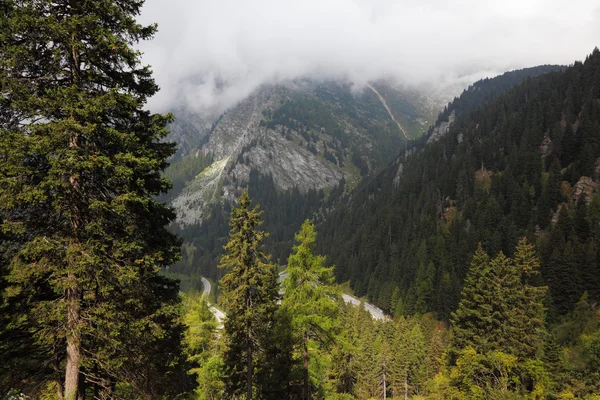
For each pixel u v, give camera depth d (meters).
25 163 9.30
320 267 20.14
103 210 10.03
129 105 10.46
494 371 30.92
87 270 9.30
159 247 12.06
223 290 21.69
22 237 9.52
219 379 24.62
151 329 10.71
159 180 12.12
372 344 58.59
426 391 52.66
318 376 24.45
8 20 8.72
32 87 9.70
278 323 19.98
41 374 10.64
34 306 9.62
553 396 26.67
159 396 12.76
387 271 115.06
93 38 9.98
